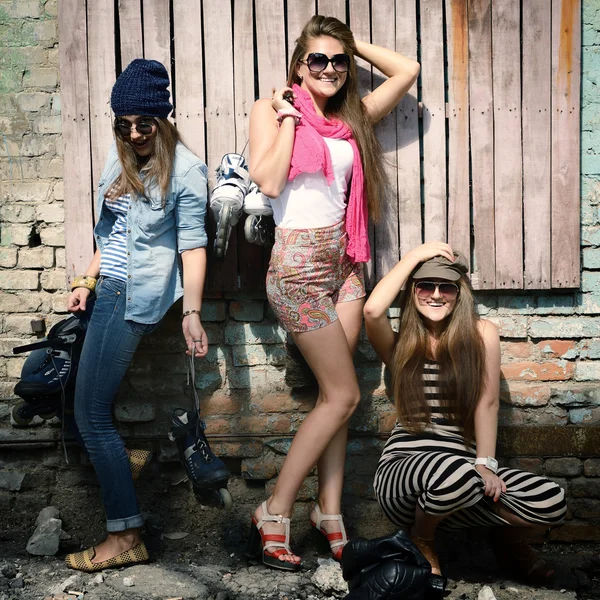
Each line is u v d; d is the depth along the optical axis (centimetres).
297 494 374
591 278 398
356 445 404
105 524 403
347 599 279
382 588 277
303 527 400
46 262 405
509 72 387
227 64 388
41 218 404
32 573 356
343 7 387
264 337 405
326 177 343
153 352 405
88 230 394
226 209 354
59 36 388
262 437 406
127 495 354
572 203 389
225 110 390
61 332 368
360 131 361
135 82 334
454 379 350
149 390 406
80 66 388
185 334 348
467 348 349
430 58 388
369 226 393
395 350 365
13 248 405
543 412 402
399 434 363
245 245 396
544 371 402
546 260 391
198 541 394
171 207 348
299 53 356
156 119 341
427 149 391
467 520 343
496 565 373
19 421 382
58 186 403
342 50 353
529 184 389
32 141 402
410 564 285
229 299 405
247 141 391
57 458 407
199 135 391
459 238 393
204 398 406
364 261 357
